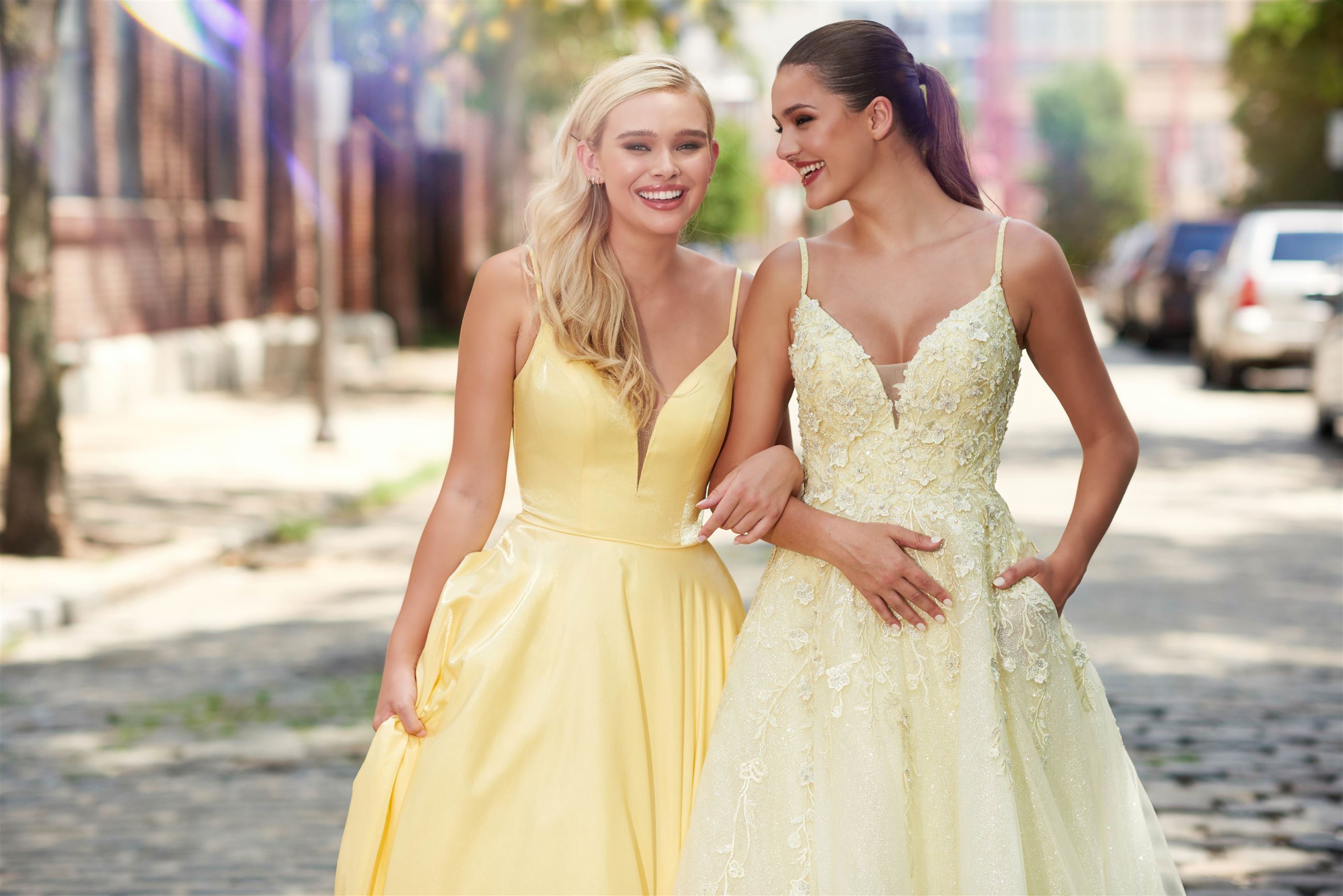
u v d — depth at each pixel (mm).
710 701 2943
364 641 7070
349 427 15141
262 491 11156
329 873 4309
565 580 2891
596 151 2896
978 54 70312
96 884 4234
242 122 20938
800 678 2789
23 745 5559
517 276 2945
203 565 8898
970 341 2742
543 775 2777
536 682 2838
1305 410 16625
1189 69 72125
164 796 4984
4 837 4625
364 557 9203
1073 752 2762
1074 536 2879
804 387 2848
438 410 16891
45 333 8711
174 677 6484
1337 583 8164
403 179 26516
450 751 2793
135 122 17938
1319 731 5633
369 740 5578
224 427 15016
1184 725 5699
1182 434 14531
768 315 2904
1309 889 4176
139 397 17094
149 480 11586
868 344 2801
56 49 8969
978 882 2543
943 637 2727
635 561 2920
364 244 24000
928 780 2703
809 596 2820
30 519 8680
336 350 14156
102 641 7133
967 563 2732
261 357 20391
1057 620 2832
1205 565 8625
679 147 2863
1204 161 68188
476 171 32094
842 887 2592
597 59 19750
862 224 2855
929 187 2842
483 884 2750
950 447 2781
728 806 2770
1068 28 71688
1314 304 17703
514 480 11766
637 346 2916
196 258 19500
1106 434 2912
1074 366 2861
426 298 31625
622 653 2852
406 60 16516
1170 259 24609
